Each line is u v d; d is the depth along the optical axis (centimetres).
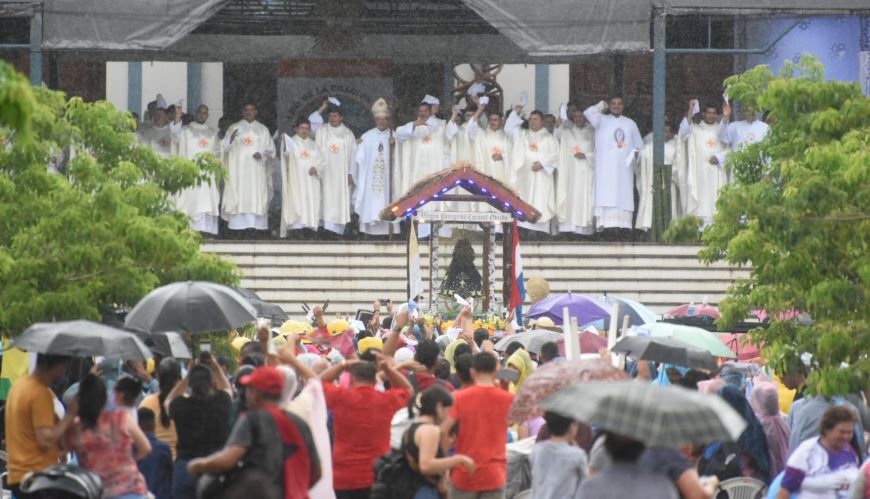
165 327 2875
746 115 7750
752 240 3659
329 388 2833
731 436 1944
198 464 2311
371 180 7906
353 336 4575
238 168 7888
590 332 4344
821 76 4275
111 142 4122
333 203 7962
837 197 3381
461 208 6600
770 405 3322
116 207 3591
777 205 3616
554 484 2545
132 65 8581
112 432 2612
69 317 3478
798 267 3547
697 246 7306
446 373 3438
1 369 3941
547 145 7862
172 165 4225
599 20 7025
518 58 8456
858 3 6988
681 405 1959
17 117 1850
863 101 3647
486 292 6100
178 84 8644
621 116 7881
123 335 2712
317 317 4519
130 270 3594
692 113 7781
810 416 3272
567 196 7906
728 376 3509
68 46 6912
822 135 3684
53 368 2727
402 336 4412
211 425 2812
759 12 7019
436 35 8475
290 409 2681
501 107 8750
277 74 8644
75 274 3562
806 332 3575
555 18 7019
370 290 7269
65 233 3503
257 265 7281
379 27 8425
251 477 2012
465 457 2603
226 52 8331
